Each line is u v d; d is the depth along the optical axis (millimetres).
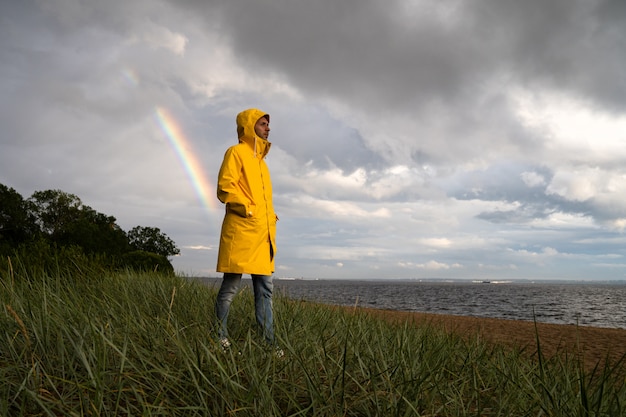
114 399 2143
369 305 24812
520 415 2410
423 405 2316
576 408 2311
